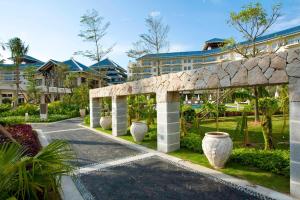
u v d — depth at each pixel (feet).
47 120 70.23
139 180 18.33
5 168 9.80
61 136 41.47
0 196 9.50
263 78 16.16
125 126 41.19
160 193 15.80
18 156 11.15
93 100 54.03
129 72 184.96
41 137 40.55
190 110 48.93
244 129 29.84
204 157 23.59
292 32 107.34
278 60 15.24
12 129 35.70
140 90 32.24
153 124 46.70
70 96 110.93
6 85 113.29
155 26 115.44
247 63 17.39
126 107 41.45
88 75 140.26
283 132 34.12
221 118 60.49
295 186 14.26
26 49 104.12
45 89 121.08
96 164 22.95
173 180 18.04
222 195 15.07
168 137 26.66
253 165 20.07
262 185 16.14
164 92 26.81
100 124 49.52
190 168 20.67
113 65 202.08
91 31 138.41
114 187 17.08
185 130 32.55
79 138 38.96
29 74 113.91
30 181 9.99
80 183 17.98
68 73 135.64
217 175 18.51
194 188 16.39
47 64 137.59
